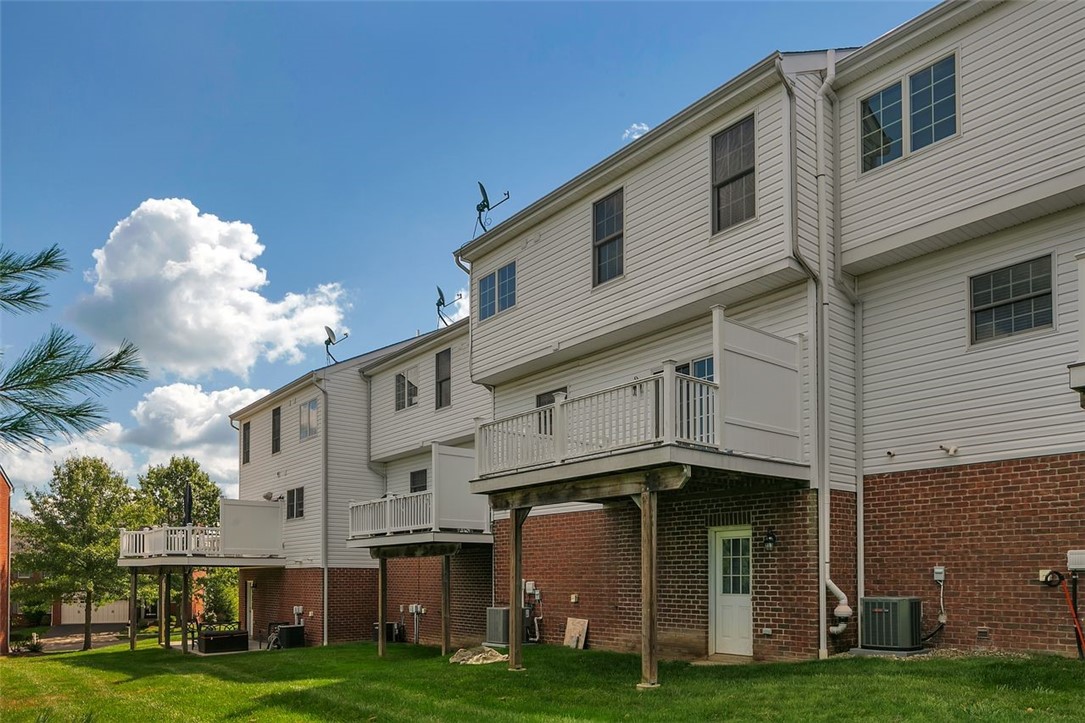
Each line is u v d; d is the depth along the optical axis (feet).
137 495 103.65
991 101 33.42
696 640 40.81
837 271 38.01
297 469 82.48
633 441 33.50
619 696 30.30
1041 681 25.76
